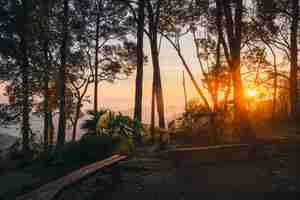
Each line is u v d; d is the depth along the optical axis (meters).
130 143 14.93
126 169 10.19
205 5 31.41
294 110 31.62
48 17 26.73
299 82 35.31
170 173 9.97
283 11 30.14
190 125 22.66
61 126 29.02
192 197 7.84
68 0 29.02
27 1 25.77
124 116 16.03
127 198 7.75
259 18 31.33
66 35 28.89
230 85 33.09
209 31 35.16
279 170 10.05
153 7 30.86
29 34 26.14
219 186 8.66
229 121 22.52
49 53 29.00
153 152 14.20
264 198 7.68
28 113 26.38
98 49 38.78
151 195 8.02
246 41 33.59
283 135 21.23
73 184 7.00
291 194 7.84
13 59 28.47
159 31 34.53
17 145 23.66
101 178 8.48
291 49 32.03
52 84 29.83
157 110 28.95
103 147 13.57
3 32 26.44
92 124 15.24
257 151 12.09
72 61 33.06
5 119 28.41
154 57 29.45
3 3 25.62
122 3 33.19
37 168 13.24
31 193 5.90
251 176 9.53
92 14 35.75
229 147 11.85
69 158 13.38
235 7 19.25
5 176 12.23
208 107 24.45
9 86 28.58
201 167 10.67
